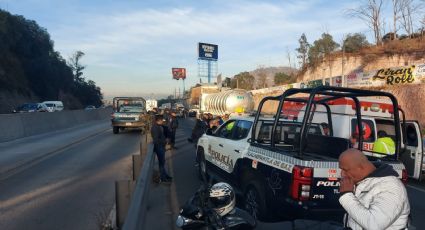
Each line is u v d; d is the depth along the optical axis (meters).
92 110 42.62
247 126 7.57
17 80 64.94
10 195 8.32
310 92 5.38
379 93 5.45
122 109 26.30
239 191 6.97
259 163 6.18
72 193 8.50
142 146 10.27
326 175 5.11
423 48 37.06
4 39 65.69
